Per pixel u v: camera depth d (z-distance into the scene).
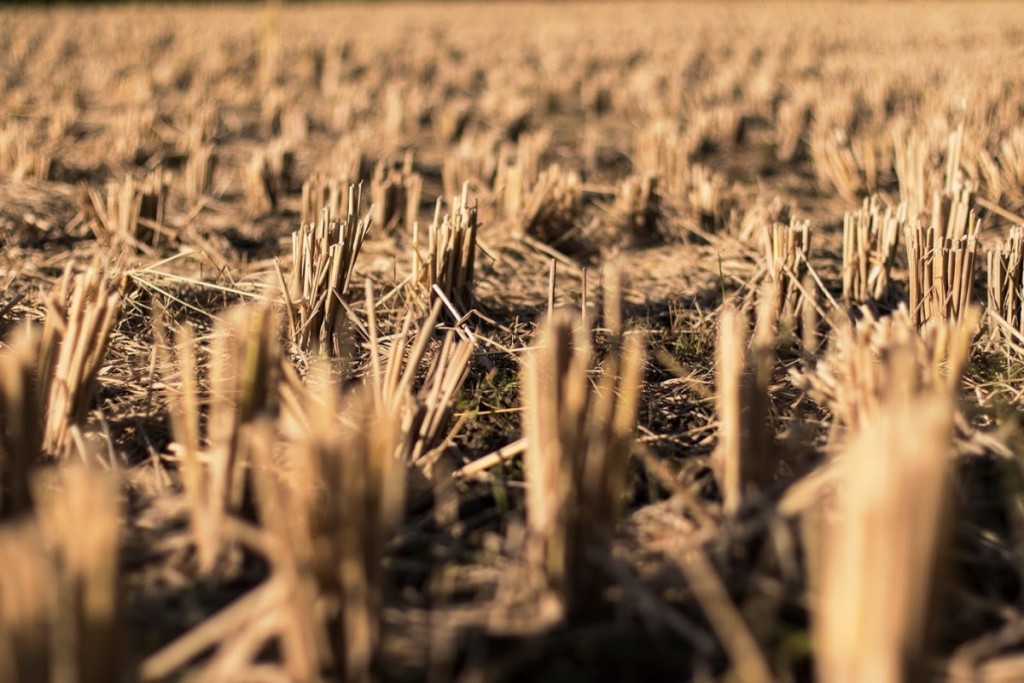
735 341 1.33
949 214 1.96
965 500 1.38
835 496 1.35
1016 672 1.20
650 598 1.27
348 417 1.48
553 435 1.27
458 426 1.48
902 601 1.12
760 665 1.22
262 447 1.28
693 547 1.32
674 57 5.44
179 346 1.64
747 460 1.35
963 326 1.43
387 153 3.04
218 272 1.97
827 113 3.35
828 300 1.82
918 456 1.12
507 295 1.94
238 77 4.70
